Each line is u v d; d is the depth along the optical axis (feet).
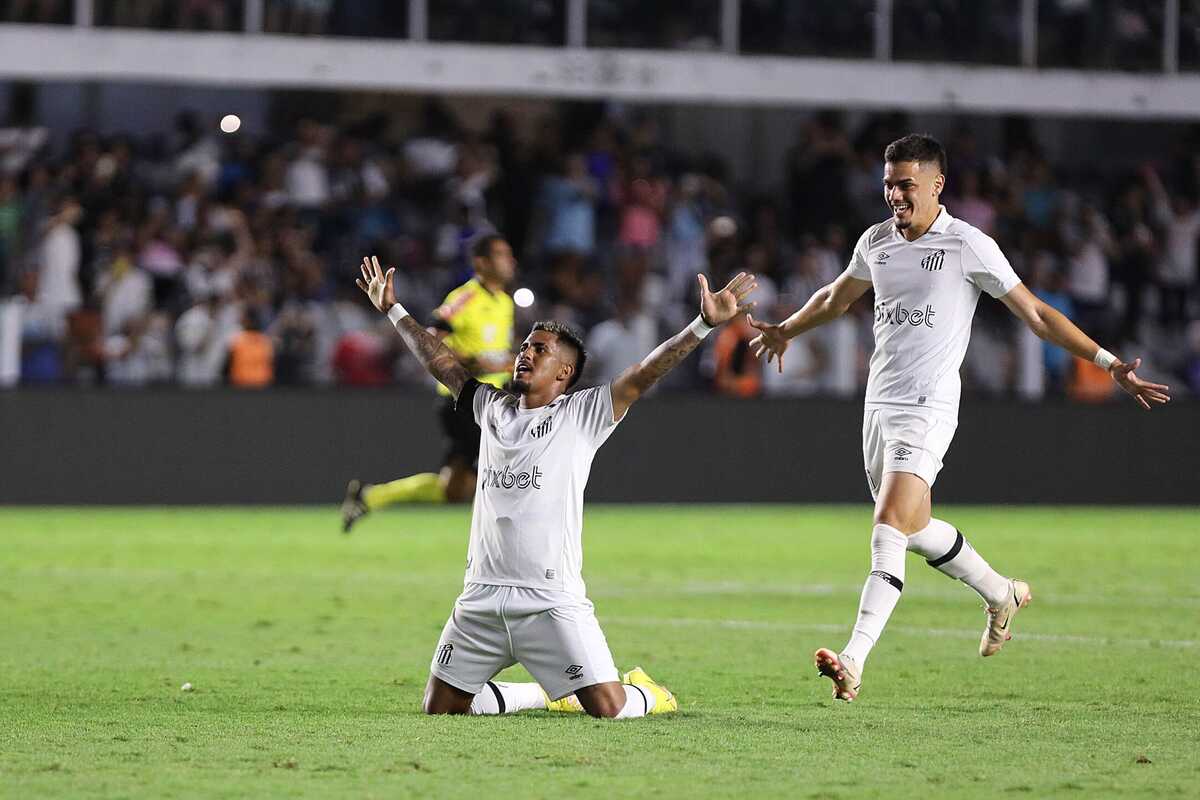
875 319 80.79
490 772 60.64
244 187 241.55
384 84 244.01
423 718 72.95
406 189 249.14
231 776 59.88
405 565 152.56
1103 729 71.36
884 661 94.68
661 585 137.59
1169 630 109.19
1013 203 261.24
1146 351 248.52
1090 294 250.78
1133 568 152.25
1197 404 237.25
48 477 212.84
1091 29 259.80
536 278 243.19
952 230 78.54
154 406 215.31
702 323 70.59
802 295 239.91
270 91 263.70
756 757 64.03
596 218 249.55
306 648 99.30
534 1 248.32
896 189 78.33
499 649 73.00
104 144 238.48
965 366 233.55
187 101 262.06
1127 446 235.61
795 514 217.15
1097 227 253.65
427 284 238.27
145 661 93.40
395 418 221.46
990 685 85.66
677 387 230.27
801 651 98.94
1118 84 260.01
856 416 231.91
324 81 242.17
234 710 76.07
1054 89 258.78
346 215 244.01
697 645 101.65
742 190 268.62
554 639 71.82
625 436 226.38
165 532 183.93
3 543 170.19
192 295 221.46
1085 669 91.40
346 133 259.19
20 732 69.77
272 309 228.02
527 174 250.78
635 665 92.94
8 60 234.79
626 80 249.96
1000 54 258.37
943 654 97.50
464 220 241.55
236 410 217.15
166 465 215.72
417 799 56.13
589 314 237.45
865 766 62.39
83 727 71.10
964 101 257.34
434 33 246.06
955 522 206.90
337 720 72.74
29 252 226.38
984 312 234.58
